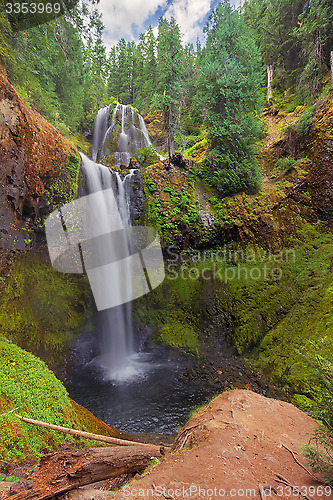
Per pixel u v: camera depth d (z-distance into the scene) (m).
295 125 15.68
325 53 16.88
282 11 20.67
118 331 12.71
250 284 13.02
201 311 13.27
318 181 13.87
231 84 14.67
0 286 7.99
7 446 4.01
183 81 19.97
